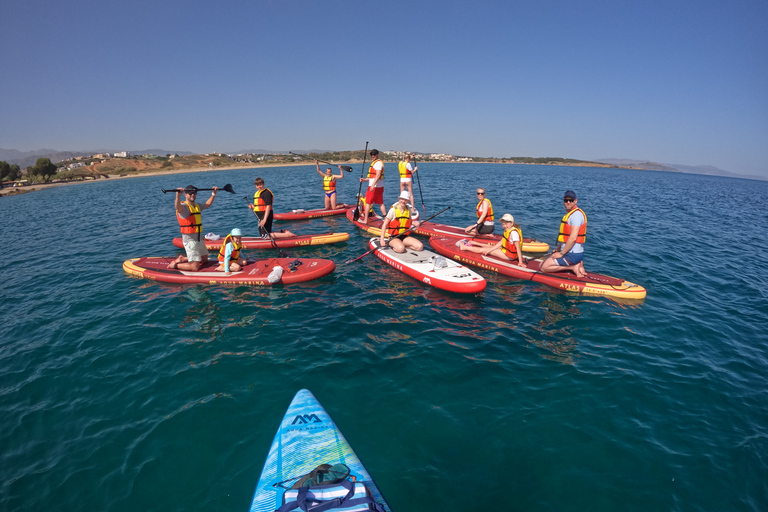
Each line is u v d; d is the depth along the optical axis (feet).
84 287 29.35
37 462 13.29
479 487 12.12
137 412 15.60
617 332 22.13
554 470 12.80
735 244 45.21
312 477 10.35
